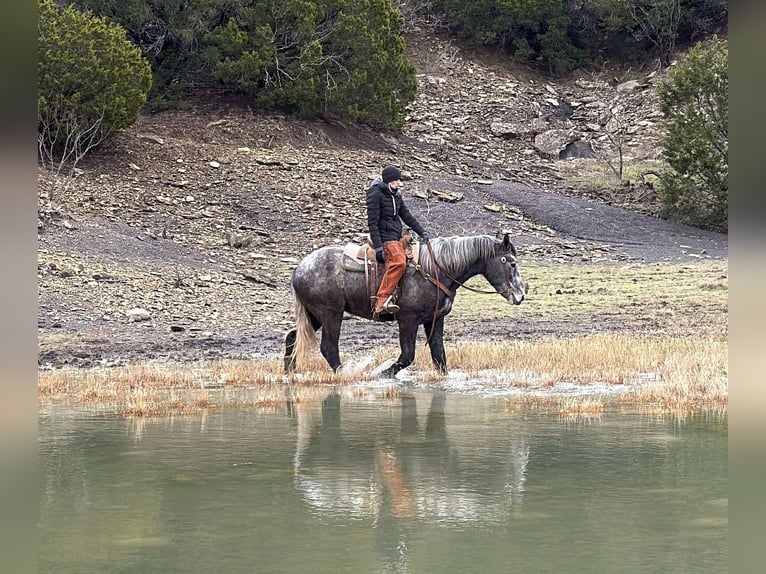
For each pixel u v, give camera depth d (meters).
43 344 16.95
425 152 41.12
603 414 10.28
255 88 39.81
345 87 39.50
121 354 16.28
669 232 34.72
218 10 40.38
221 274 24.91
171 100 39.25
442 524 6.09
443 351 13.58
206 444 8.78
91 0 39.12
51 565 5.34
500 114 47.50
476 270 13.32
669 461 7.87
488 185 37.44
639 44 54.47
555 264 28.55
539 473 7.47
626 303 21.56
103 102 31.73
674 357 13.55
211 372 14.20
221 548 5.60
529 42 55.25
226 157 34.84
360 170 35.97
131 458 8.20
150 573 5.16
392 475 7.46
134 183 31.52
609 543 5.64
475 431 9.32
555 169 42.69
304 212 31.47
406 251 13.12
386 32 41.31
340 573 5.13
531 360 14.29
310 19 39.19
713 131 36.41
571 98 50.56
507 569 5.18
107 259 24.48
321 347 13.63
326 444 8.73
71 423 10.02
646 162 43.22
